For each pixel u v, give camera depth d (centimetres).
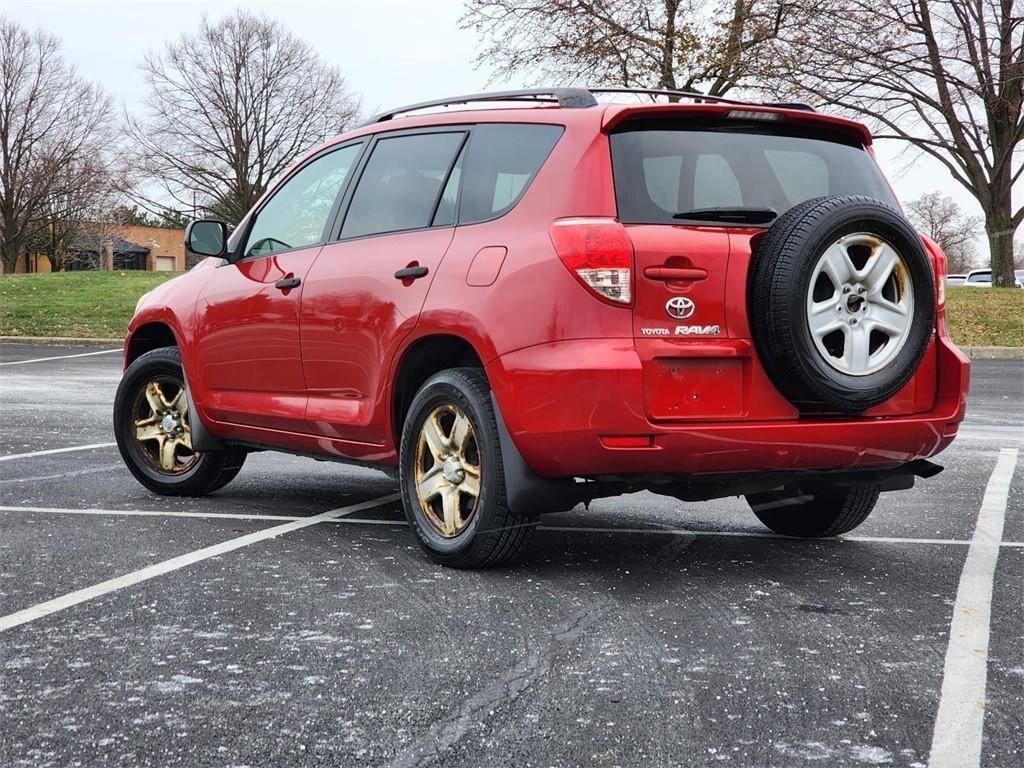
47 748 271
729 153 441
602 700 303
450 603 402
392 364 479
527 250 427
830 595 419
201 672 326
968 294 2588
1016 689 312
